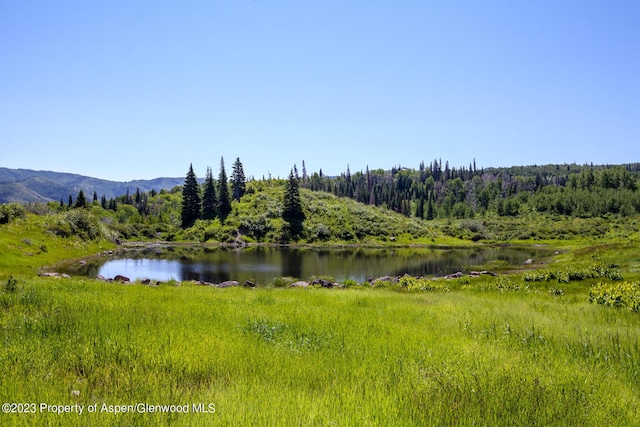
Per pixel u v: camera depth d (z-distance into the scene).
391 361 6.91
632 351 8.38
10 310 9.34
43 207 68.38
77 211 69.38
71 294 12.91
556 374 6.38
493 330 10.06
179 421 4.19
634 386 6.32
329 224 109.69
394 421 4.41
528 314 12.96
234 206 116.88
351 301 15.59
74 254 55.84
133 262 58.47
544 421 4.61
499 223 146.12
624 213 142.75
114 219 129.12
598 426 4.65
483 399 5.13
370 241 106.00
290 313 11.52
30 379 5.14
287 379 5.86
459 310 13.74
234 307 12.22
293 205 109.31
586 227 129.50
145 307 11.02
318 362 6.76
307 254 77.06
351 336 8.80
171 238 101.56
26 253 45.34
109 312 9.80
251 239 100.50
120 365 6.04
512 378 5.92
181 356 6.52
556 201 159.00
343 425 4.23
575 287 26.33
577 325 11.16
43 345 6.60
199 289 19.17
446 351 7.63
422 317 11.98
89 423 4.05
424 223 130.50
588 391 5.64
